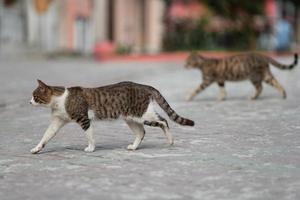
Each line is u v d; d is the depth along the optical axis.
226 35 40.00
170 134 8.66
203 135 9.55
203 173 6.95
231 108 12.91
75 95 8.20
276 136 9.38
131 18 44.28
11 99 15.38
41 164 7.56
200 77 22.22
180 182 6.55
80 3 39.41
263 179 6.66
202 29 39.00
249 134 9.59
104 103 8.24
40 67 28.17
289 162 7.51
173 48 39.31
